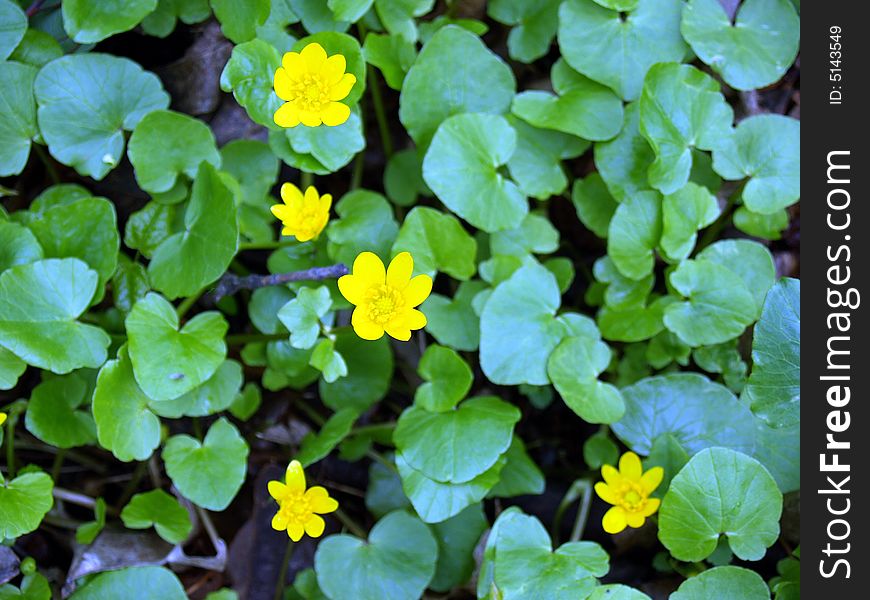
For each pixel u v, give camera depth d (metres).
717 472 0.59
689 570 0.62
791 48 0.64
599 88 0.64
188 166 0.63
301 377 0.65
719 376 0.65
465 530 0.63
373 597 0.62
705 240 0.67
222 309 0.67
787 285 0.60
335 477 0.67
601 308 0.65
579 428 0.68
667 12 0.64
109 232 0.62
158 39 0.66
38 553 0.64
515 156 0.65
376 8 0.64
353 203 0.64
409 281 0.57
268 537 0.65
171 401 0.61
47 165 0.66
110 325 0.63
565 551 0.60
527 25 0.66
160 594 0.61
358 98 0.61
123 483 0.66
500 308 0.62
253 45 0.60
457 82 0.64
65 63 0.62
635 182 0.64
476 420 0.61
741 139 0.64
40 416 0.61
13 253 0.61
